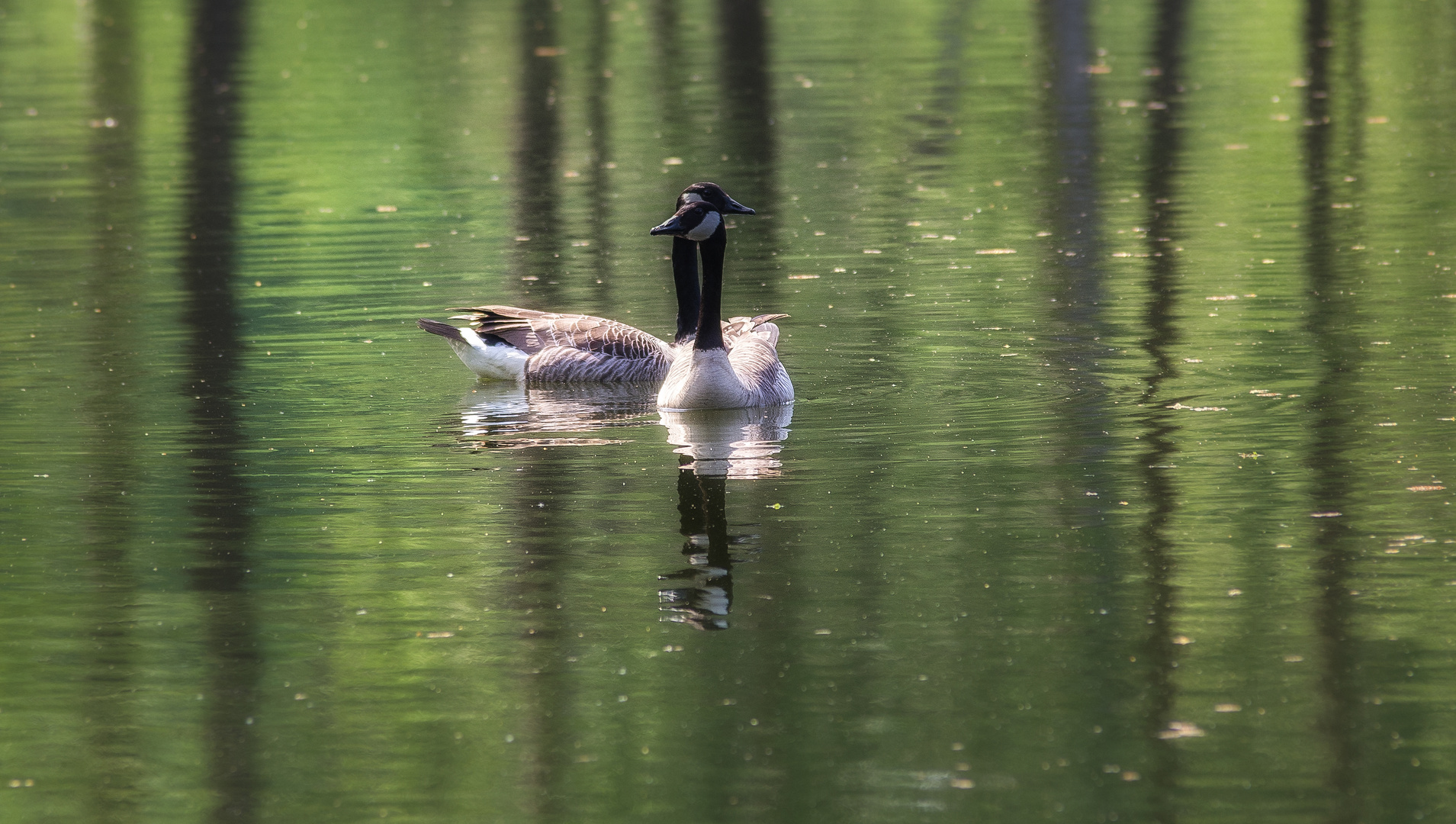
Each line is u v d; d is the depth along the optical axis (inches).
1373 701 388.2
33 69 1910.7
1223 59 1804.9
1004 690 400.2
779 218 1117.1
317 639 441.4
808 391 704.4
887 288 904.3
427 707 399.9
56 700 406.3
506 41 2047.2
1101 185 1196.5
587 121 1540.4
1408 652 413.7
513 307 894.4
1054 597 455.8
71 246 1075.3
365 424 667.4
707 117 1535.4
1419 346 730.8
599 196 1218.6
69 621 455.2
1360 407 639.1
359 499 560.7
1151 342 762.8
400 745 380.2
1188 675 405.1
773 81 1729.8
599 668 418.6
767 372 694.5
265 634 444.5
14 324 852.6
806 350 775.7
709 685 407.2
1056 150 1347.2
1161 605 447.8
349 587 477.4
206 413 684.1
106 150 1449.3
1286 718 381.7
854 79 1729.8
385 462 608.4
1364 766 358.3
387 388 733.3
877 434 629.9
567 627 444.8
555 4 2388.0
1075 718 385.1
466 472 593.9
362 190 1273.4
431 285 954.7
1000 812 344.5
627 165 1334.9
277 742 383.9
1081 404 662.5
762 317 773.9
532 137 1470.2
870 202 1162.6
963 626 438.3
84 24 2241.6
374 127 1537.9
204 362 775.7
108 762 374.0
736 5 2345.0
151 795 360.2
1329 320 789.2
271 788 362.0
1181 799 347.6
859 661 418.0
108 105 1679.4
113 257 1040.2
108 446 631.2
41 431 652.1
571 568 489.1
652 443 631.8
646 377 756.6
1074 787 353.4
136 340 820.6
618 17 2250.2
